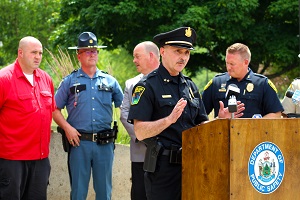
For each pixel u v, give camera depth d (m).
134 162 6.31
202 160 4.43
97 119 6.56
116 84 6.83
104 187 6.64
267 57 25.58
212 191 4.35
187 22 22.23
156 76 4.91
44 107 6.10
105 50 26.14
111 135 6.66
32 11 27.73
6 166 5.92
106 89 6.67
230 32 23.34
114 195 7.76
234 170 4.25
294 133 4.45
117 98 6.83
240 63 5.77
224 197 4.27
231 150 4.24
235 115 4.97
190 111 4.94
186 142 4.58
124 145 7.84
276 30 24.89
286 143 4.43
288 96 5.79
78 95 6.57
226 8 22.88
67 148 6.56
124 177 7.83
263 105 5.82
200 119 5.12
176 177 4.83
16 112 5.92
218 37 24.45
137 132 4.77
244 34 24.39
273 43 24.61
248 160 4.29
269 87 5.80
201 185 4.43
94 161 6.58
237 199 4.26
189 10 22.44
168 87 4.89
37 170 6.09
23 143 5.95
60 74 9.43
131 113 4.82
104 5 22.73
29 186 6.09
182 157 4.62
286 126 4.41
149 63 6.38
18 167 5.94
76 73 6.69
